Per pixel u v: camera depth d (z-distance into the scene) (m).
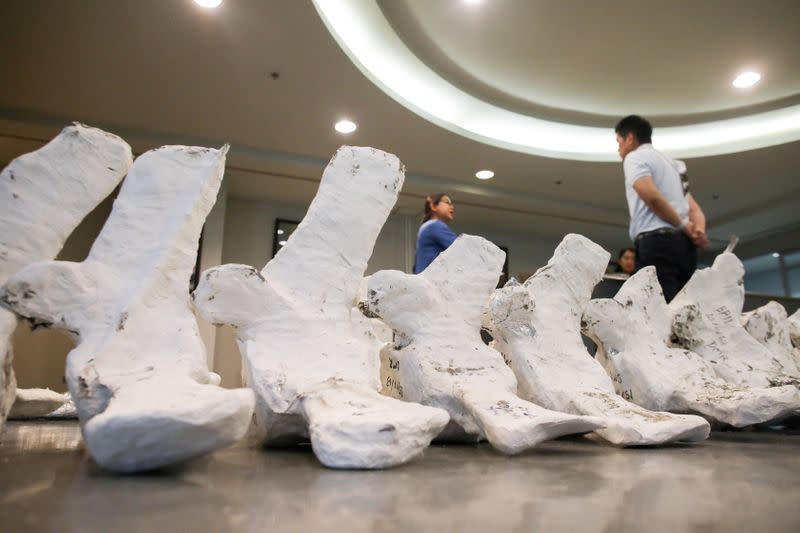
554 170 5.35
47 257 1.28
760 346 2.15
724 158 5.20
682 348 2.08
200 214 1.39
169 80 3.71
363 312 1.67
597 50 3.97
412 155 4.98
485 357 1.54
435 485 0.90
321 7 3.28
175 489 0.84
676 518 0.72
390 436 1.02
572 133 5.02
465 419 1.41
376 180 1.60
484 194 5.69
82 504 0.74
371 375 1.38
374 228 1.58
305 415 1.17
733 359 2.08
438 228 2.97
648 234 2.65
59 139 1.34
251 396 0.97
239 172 5.07
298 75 3.68
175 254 1.31
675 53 4.01
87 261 1.27
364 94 3.92
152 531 0.63
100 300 1.21
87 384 1.06
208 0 2.95
